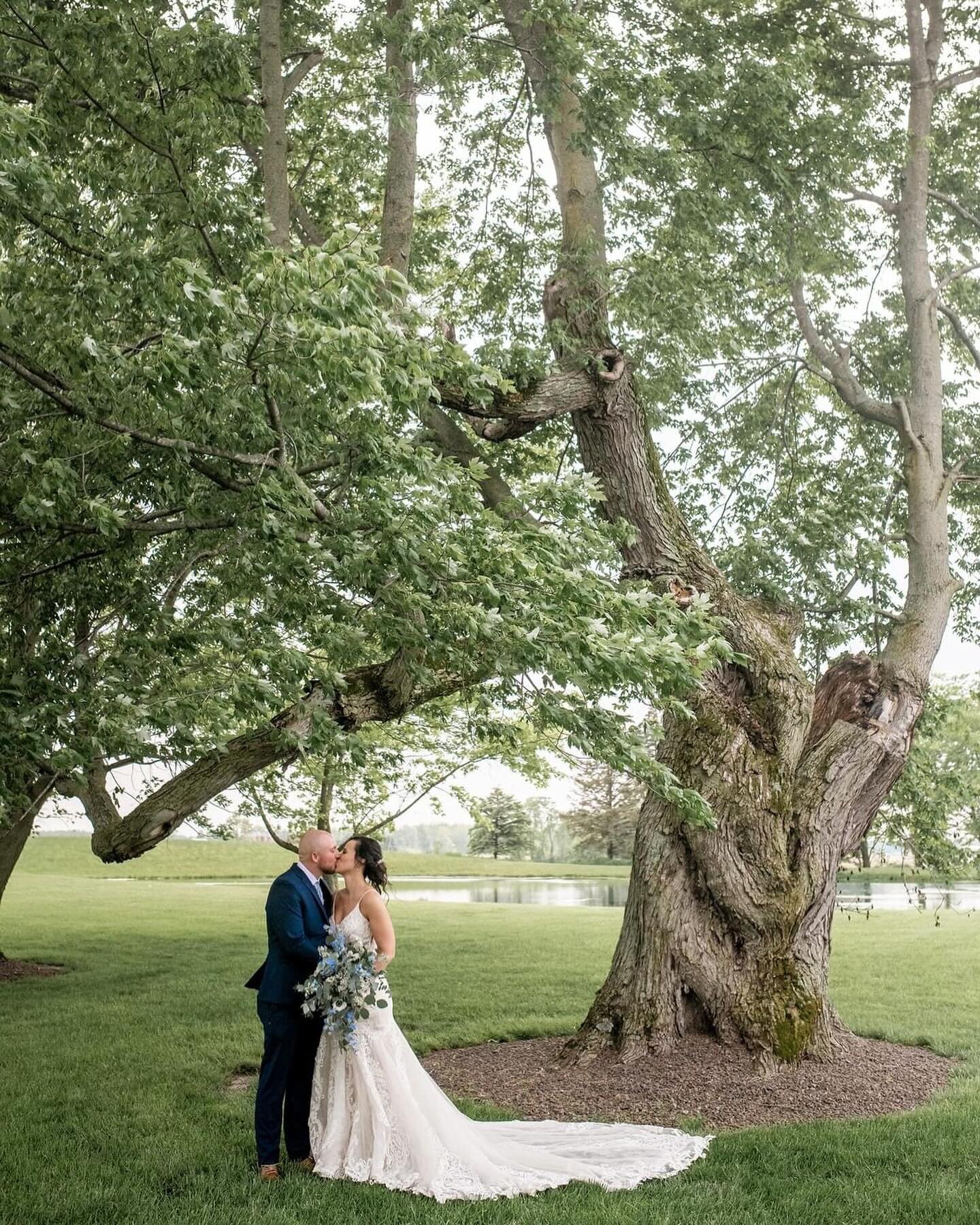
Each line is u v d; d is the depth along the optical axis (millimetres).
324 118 13273
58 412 7418
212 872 48875
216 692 6922
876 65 14969
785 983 9602
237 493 7633
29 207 7023
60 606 8594
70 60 8672
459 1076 9336
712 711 10359
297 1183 6055
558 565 7148
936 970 16469
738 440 16828
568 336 10688
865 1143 7055
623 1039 9594
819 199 12867
